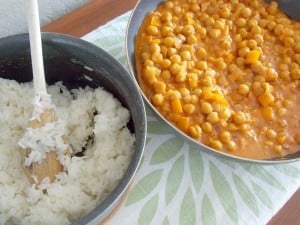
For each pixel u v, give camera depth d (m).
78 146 0.32
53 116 0.29
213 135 0.34
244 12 0.40
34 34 0.27
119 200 0.26
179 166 0.34
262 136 0.34
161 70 0.36
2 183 0.29
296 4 0.40
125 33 0.37
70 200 0.28
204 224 0.31
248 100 0.36
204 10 0.40
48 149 0.28
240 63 0.37
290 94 0.36
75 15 0.42
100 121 0.31
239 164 0.34
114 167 0.30
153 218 0.31
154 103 0.34
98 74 0.32
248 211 0.32
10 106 0.32
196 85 0.35
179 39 0.37
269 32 0.40
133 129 0.31
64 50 0.32
